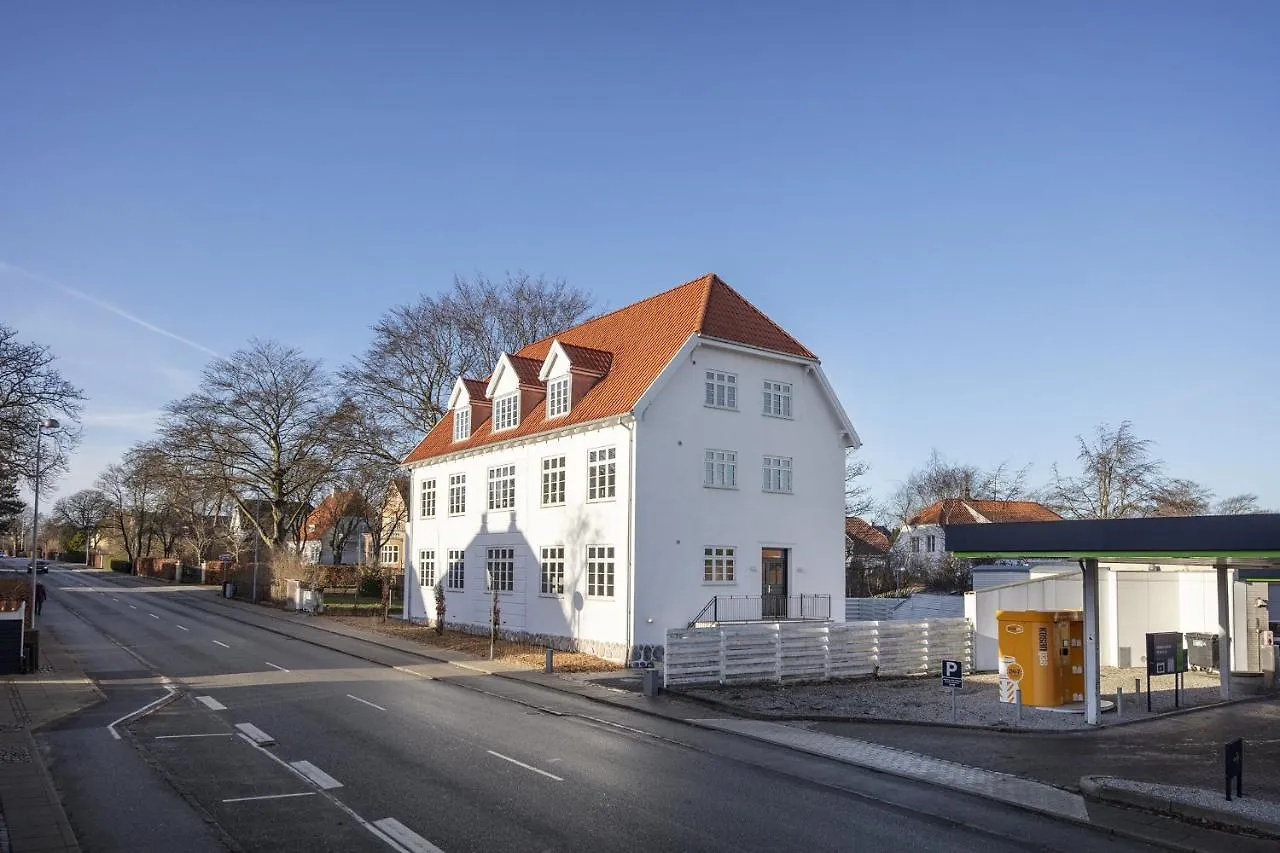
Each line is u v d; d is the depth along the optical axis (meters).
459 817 10.66
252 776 12.64
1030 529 15.59
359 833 10.02
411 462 41.44
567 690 21.84
